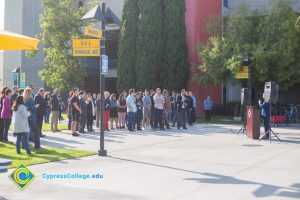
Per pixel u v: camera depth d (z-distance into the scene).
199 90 34.31
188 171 10.33
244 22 29.67
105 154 12.77
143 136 18.47
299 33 28.86
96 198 7.76
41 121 17.34
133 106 20.64
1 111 15.77
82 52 12.86
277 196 7.89
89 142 16.03
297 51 29.31
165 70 32.81
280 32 28.73
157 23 32.78
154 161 11.80
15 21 44.03
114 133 19.69
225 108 35.31
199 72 33.88
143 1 33.03
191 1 34.97
